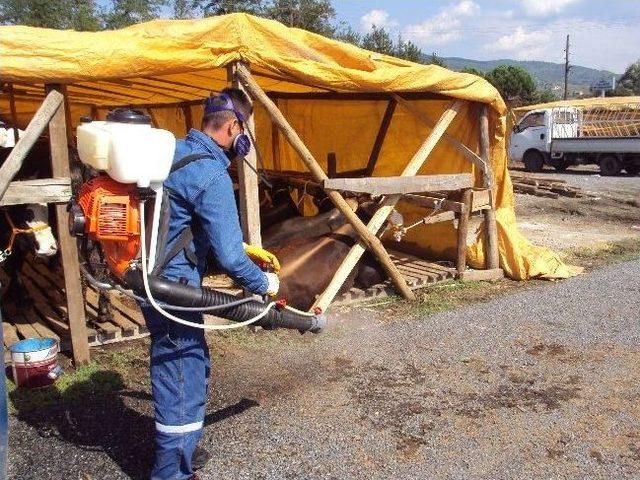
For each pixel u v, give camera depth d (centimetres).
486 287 749
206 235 303
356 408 439
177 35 499
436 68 673
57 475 354
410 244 880
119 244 286
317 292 650
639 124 2428
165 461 321
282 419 421
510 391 468
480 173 802
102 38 466
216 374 490
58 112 464
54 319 591
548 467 369
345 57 611
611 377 493
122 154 267
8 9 3064
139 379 477
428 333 590
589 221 1294
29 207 550
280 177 873
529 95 5131
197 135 310
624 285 756
